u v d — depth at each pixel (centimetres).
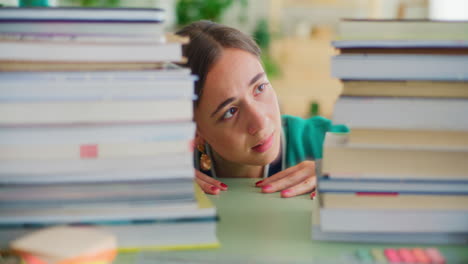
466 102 62
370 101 63
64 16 62
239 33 108
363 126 63
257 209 84
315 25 471
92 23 63
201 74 104
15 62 61
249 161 110
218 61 102
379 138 64
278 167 134
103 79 61
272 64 417
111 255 56
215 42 104
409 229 65
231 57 103
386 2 464
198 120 110
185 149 64
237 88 102
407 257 60
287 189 94
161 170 63
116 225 63
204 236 65
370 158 64
